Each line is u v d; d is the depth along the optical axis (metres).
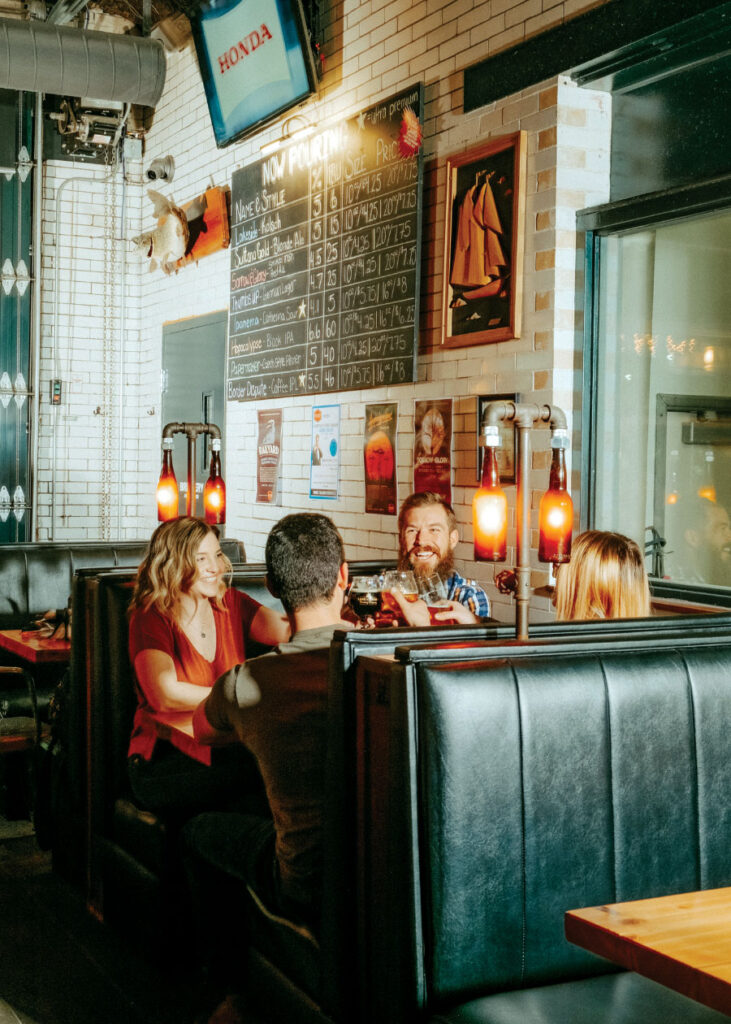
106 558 5.48
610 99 4.02
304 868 2.34
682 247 3.82
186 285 7.32
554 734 2.00
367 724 2.06
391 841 1.95
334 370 5.40
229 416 6.73
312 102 5.70
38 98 7.50
